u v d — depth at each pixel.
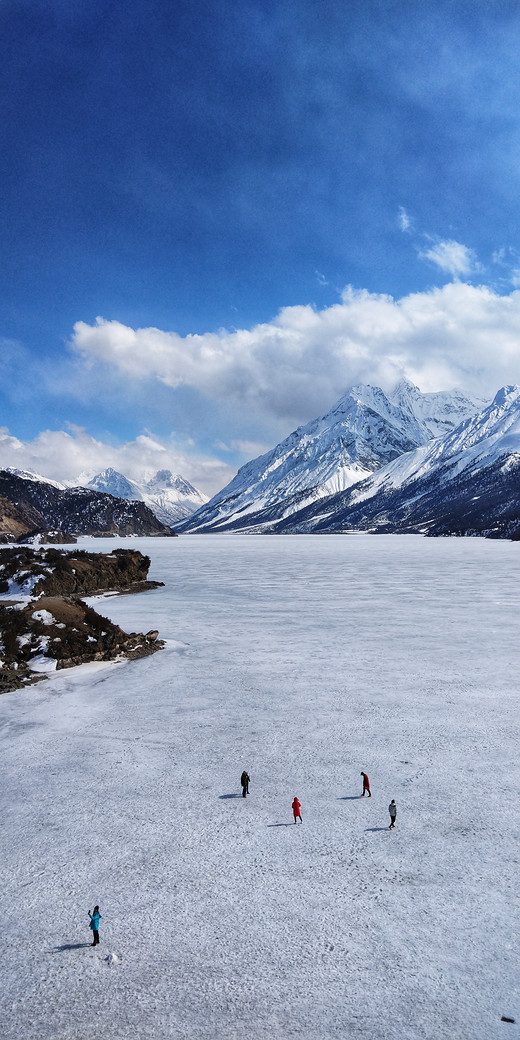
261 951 18.81
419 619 73.25
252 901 21.19
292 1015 16.45
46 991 17.47
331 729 37.22
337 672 50.00
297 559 187.75
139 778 31.03
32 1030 16.17
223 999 17.06
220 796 29.02
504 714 39.06
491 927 19.64
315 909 20.72
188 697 44.41
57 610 63.56
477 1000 16.80
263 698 43.66
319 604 87.06
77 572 104.12
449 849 24.08
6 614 60.38
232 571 145.62
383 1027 15.94
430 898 21.14
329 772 31.28
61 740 36.47
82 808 27.95
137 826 26.28
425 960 18.28
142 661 55.75
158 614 80.38
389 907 20.73
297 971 18.00
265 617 76.69
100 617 65.12
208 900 21.28
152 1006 16.88
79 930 19.97
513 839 24.69
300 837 25.23
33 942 19.45
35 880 22.56
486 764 31.69
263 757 33.34
